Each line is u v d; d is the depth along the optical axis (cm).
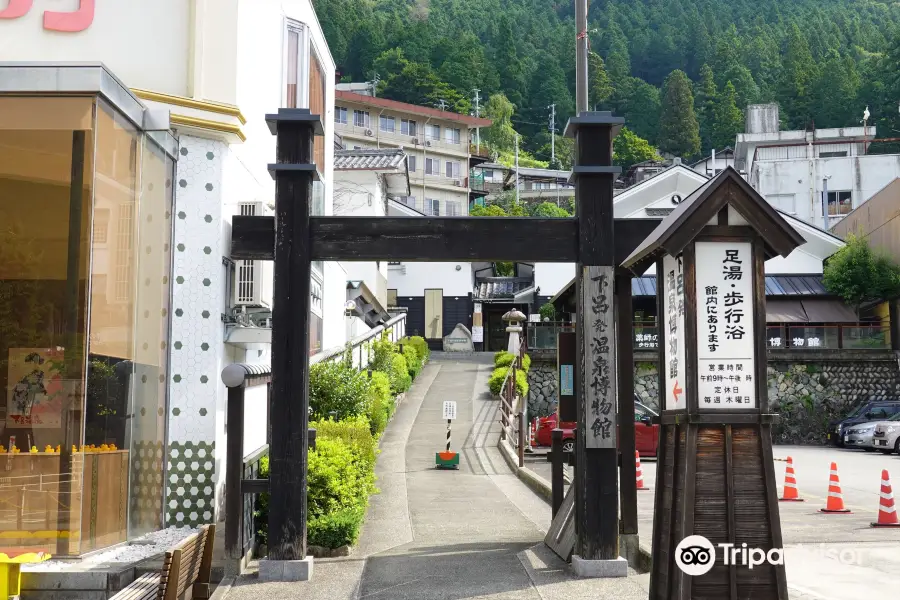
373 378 2352
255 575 807
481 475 1684
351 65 8694
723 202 612
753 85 8956
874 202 3522
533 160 8400
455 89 8562
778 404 3027
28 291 750
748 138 6247
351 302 2609
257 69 1044
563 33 10712
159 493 845
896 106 7131
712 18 10669
